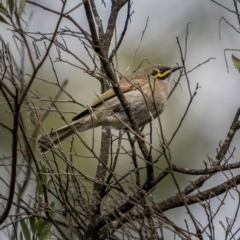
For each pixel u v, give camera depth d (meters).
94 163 15.73
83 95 16.78
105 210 10.71
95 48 9.61
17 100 8.01
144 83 13.47
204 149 17.27
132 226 9.85
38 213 10.31
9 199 8.62
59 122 15.60
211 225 8.92
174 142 17.27
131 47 17.47
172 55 18.00
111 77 9.98
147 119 13.41
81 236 10.60
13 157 8.28
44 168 10.05
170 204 10.41
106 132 12.13
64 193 10.23
